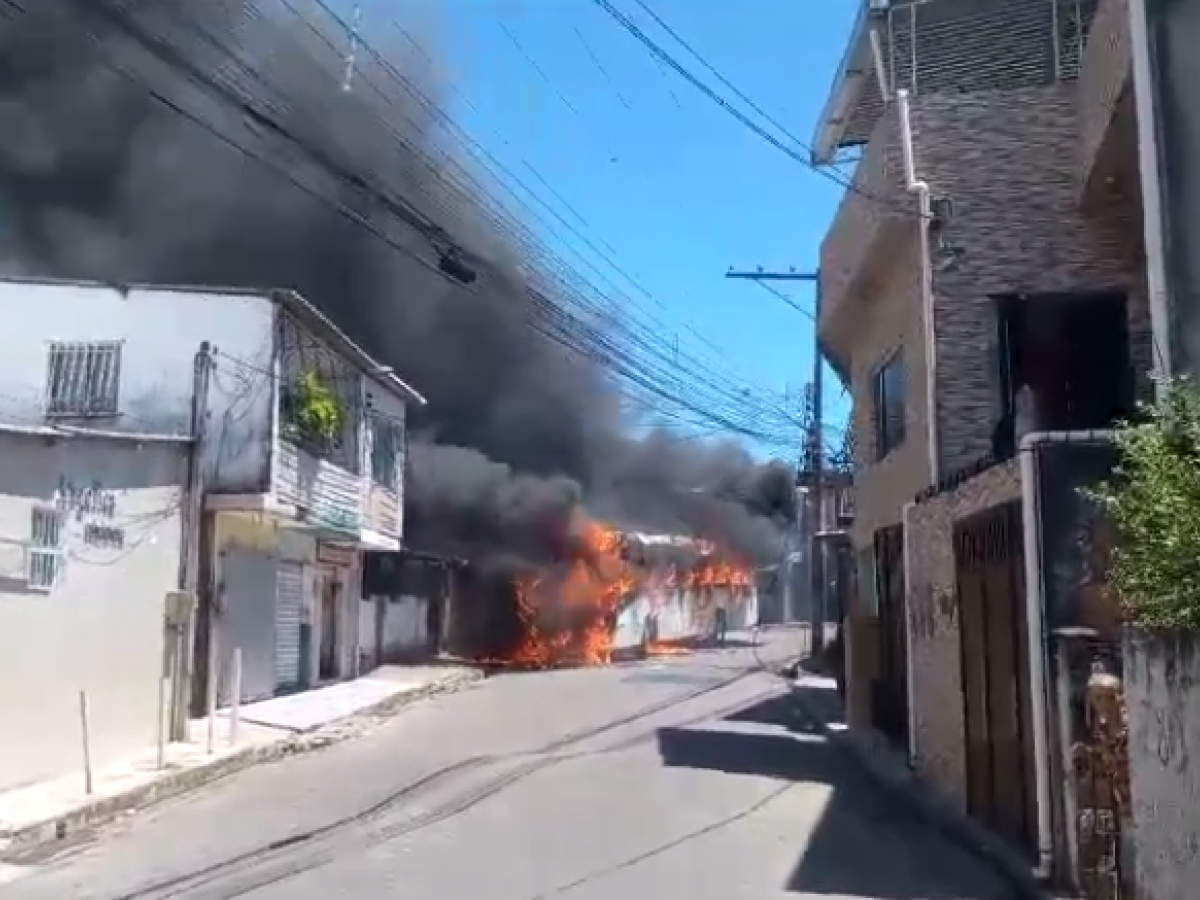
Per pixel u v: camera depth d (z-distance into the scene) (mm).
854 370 21359
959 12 17797
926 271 15430
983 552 10875
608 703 23641
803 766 15273
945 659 12664
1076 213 15180
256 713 19625
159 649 15125
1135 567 7305
